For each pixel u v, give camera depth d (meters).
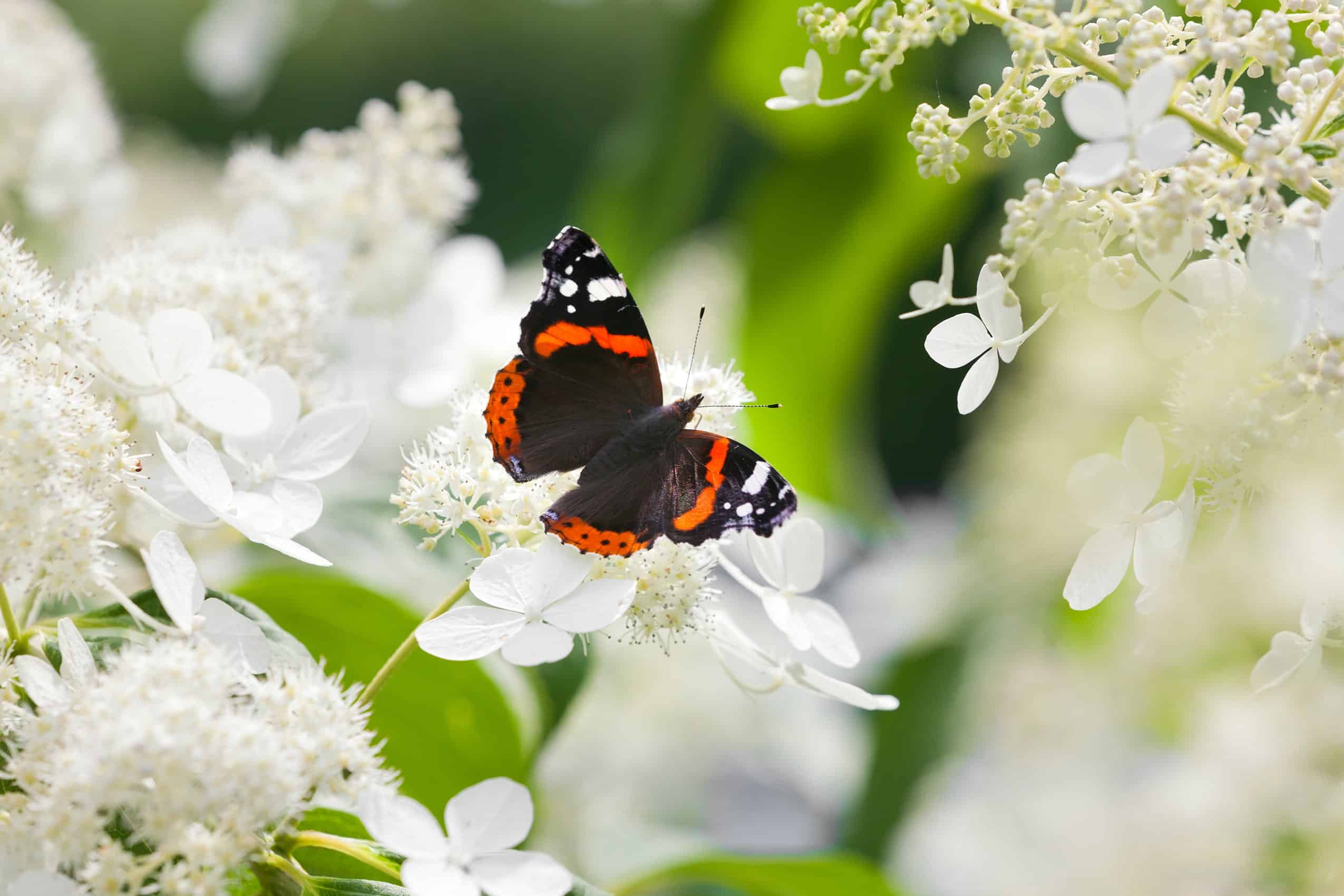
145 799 0.58
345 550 0.69
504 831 0.60
